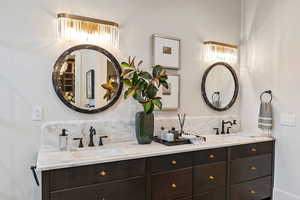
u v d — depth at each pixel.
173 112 2.71
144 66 2.50
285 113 2.70
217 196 2.31
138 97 2.19
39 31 2.00
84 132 2.18
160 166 1.96
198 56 2.89
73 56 2.13
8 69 1.90
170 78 2.66
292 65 2.63
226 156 2.37
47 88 2.04
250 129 3.12
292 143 2.63
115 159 1.75
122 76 2.33
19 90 1.94
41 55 2.01
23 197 1.96
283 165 2.71
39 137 2.01
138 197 1.86
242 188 2.51
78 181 1.63
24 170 1.96
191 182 2.14
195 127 2.86
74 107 2.13
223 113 3.11
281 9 2.74
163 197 1.98
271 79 2.86
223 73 3.09
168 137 2.28
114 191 1.76
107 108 2.29
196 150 2.15
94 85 2.23
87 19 2.11
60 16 2.03
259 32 3.00
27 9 1.96
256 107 3.04
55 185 1.55
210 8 2.98
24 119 1.96
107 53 2.27
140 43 2.47
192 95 2.84
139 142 2.25
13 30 1.91
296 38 2.59
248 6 3.16
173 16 2.69
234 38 3.20
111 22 2.21
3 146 1.89
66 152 1.91
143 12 2.49
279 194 2.74
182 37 2.76
